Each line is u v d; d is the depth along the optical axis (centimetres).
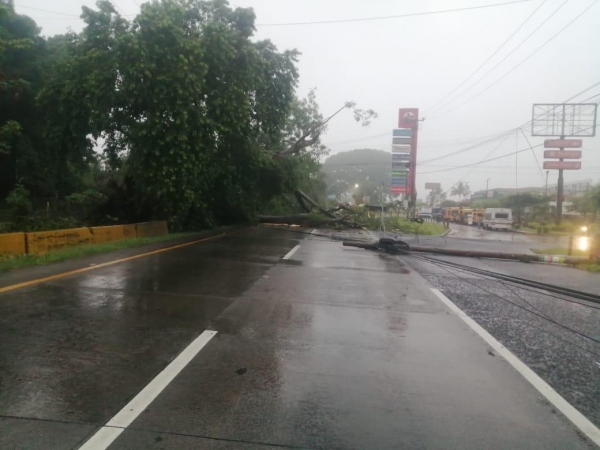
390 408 381
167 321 611
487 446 328
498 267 1437
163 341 528
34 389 390
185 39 1741
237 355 493
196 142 1817
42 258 1061
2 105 2552
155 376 429
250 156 2489
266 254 1438
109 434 326
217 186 2484
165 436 327
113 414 355
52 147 2030
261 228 2883
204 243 1727
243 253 1439
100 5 1830
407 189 6272
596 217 5322
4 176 2909
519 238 3550
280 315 668
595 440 341
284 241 1956
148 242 1619
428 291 917
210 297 767
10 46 2269
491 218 5178
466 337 595
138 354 483
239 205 2784
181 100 1703
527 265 1548
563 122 5119
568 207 7025
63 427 333
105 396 384
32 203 2647
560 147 5159
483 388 429
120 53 1680
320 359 491
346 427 348
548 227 4788
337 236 2338
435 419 364
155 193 2050
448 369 476
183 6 1922
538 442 335
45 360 454
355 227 3331
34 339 513
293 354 504
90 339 522
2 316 598
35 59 2572
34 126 2709
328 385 424
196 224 2369
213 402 381
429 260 1502
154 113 1730
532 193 7531
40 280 838
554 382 450
